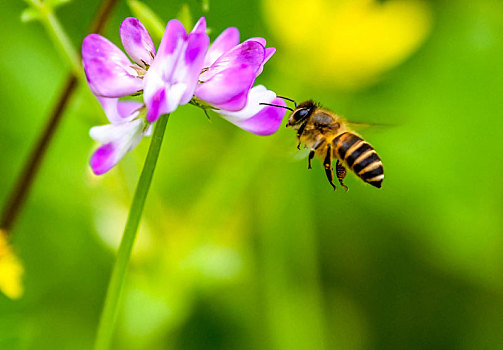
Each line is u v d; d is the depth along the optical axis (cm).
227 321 24
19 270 22
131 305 24
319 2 25
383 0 25
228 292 24
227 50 20
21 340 24
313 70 25
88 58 20
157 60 20
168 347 24
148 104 19
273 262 25
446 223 25
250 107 20
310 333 25
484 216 25
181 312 24
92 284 25
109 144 20
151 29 21
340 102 25
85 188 25
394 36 25
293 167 25
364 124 23
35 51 25
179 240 24
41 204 25
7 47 25
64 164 25
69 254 25
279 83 25
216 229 25
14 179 25
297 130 22
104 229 24
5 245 22
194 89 20
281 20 25
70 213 25
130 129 20
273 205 25
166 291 24
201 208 25
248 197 25
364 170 22
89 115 22
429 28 25
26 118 25
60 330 25
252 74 20
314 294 25
